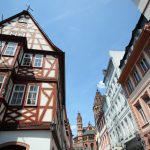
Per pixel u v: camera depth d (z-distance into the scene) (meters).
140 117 15.12
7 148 9.86
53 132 10.57
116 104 22.83
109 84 25.80
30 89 12.41
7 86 10.75
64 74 19.22
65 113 28.11
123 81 18.39
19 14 18.67
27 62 14.38
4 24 17.16
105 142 30.36
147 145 13.63
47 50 15.84
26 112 10.94
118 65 21.95
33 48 15.69
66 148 24.56
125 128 19.16
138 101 15.04
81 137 82.75
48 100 11.86
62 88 21.72
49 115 11.04
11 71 11.64
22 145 9.45
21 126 10.16
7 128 9.98
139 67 14.80
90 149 72.69
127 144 17.73
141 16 14.22
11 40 14.08
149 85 13.04
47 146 9.59
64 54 15.98
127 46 17.61
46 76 13.46
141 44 13.94
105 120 29.72
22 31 16.92
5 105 10.71
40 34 17.16
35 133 10.04
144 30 12.77
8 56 12.79
